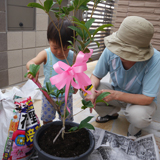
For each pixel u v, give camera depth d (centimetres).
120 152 116
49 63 117
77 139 83
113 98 122
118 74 128
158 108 175
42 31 229
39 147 75
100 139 127
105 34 420
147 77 118
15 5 186
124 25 101
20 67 214
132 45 100
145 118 122
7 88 201
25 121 93
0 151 100
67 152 76
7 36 186
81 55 60
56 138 80
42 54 117
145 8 175
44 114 121
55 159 70
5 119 104
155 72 115
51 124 93
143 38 98
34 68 79
